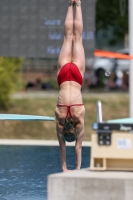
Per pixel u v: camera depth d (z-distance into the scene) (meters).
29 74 66.75
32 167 26.94
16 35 37.47
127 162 16.75
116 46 81.00
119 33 70.94
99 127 16.44
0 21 37.47
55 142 36.91
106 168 16.83
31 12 37.34
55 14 37.19
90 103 53.38
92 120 50.16
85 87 64.69
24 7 37.38
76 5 21.17
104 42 81.94
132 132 16.83
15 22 37.44
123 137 16.34
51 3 37.19
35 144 35.31
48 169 26.38
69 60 21.00
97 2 69.75
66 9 37.09
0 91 49.19
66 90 20.48
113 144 16.41
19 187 22.17
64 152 20.73
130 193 15.12
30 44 37.50
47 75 67.44
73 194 15.39
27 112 50.25
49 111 50.97
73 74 20.58
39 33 37.38
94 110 51.97
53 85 63.25
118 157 16.34
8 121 47.94
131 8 36.56
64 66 20.69
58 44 37.38
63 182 15.44
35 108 51.03
